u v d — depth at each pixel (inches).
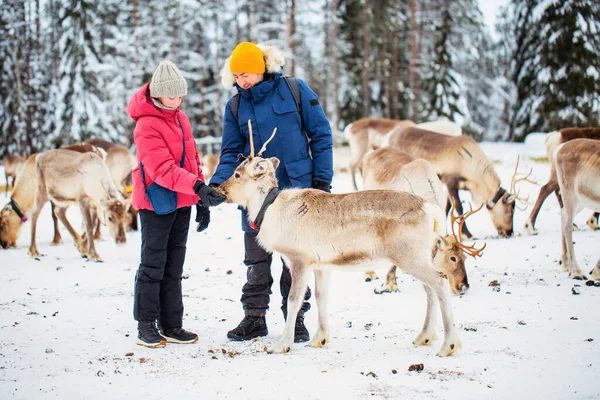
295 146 181.2
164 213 169.0
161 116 173.8
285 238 164.2
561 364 146.0
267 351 164.1
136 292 172.7
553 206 429.7
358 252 159.8
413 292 233.0
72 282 260.7
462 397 127.6
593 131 388.2
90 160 320.8
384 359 154.3
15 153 1106.1
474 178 353.4
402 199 158.2
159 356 161.8
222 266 292.4
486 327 179.9
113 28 1075.3
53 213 374.9
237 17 1111.0
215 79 1235.2
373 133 544.7
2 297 231.8
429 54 1186.0
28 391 136.9
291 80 183.6
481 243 324.5
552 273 246.8
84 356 162.2
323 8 1087.6
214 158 707.4
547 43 863.1
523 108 917.2
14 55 1067.3
